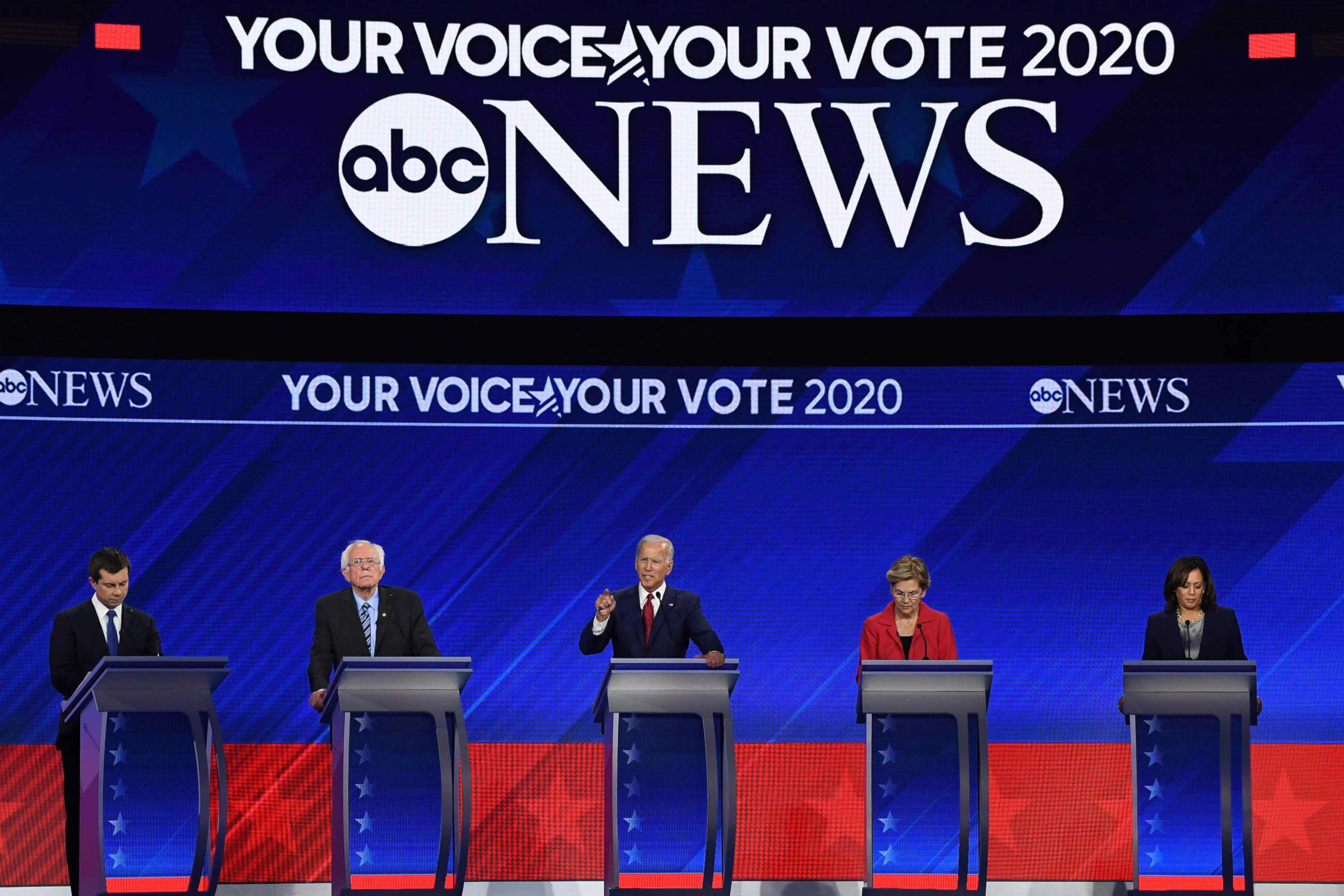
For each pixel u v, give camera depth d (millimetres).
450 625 26812
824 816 26547
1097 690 26672
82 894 19828
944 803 20453
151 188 26922
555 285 27234
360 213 27156
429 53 27422
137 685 19891
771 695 26812
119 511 26484
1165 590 22594
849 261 27281
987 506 26969
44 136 26797
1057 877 26266
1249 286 27000
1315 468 26734
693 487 27062
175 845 20031
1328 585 26578
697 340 27188
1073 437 26984
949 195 27344
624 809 20297
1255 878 26203
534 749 26578
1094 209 27188
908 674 20266
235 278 26953
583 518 27016
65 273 26672
